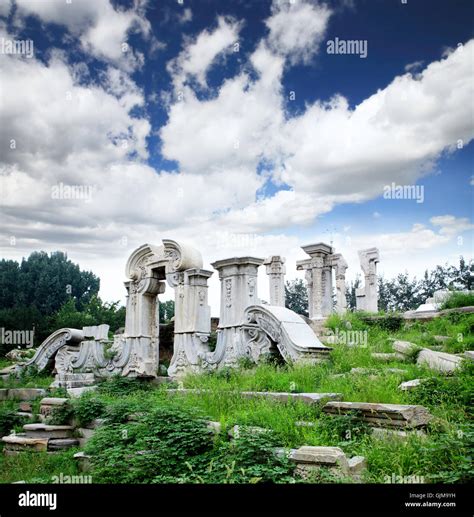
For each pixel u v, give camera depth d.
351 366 11.80
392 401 8.53
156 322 17.09
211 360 14.60
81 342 18.25
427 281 49.12
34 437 11.66
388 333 16.19
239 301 14.82
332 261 25.11
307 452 6.49
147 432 8.55
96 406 11.67
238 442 6.98
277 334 12.77
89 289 54.88
